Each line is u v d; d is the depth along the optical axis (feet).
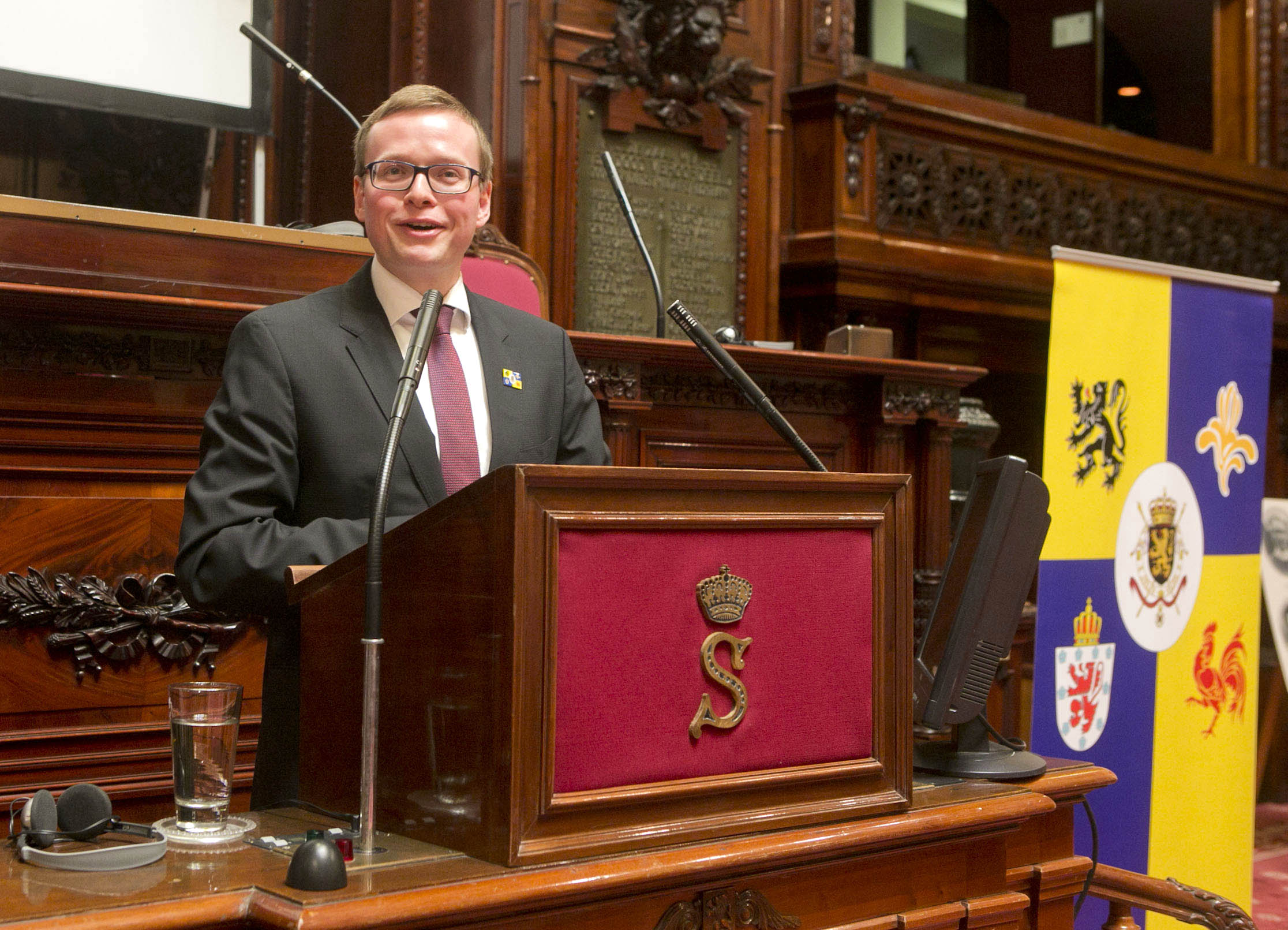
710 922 4.30
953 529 14.55
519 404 6.21
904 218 18.30
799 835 4.42
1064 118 21.48
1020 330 19.93
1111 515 10.77
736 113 16.43
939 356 19.12
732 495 4.49
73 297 7.42
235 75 14.79
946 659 5.77
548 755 4.03
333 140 16.34
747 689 4.49
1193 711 11.30
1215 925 6.38
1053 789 5.80
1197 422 11.30
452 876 3.87
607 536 4.21
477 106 15.10
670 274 16.06
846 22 18.65
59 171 15.11
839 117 17.51
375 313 6.05
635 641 4.25
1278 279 22.80
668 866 4.08
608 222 15.57
